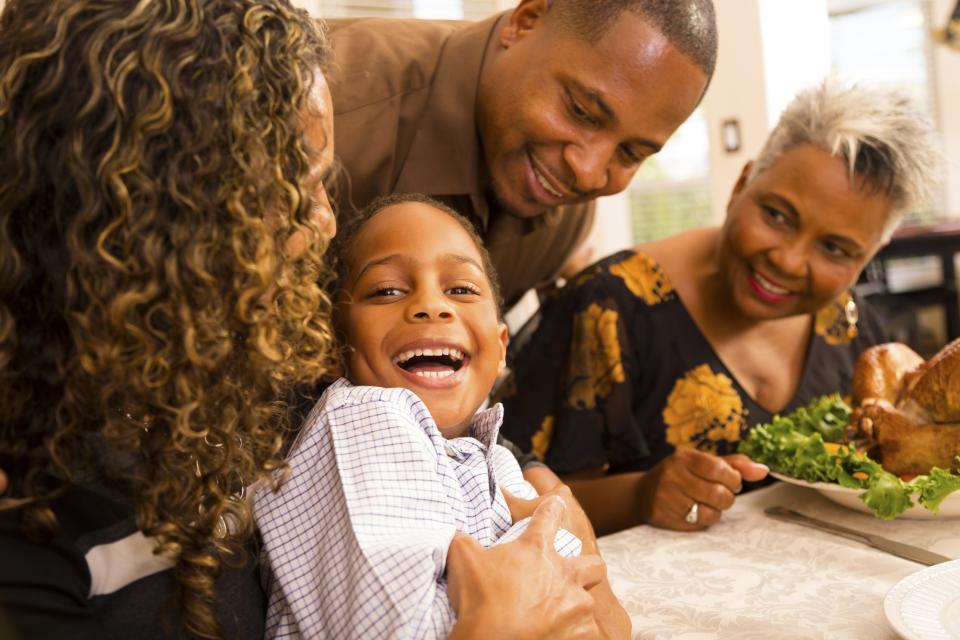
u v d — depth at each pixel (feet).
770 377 4.86
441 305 2.86
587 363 4.74
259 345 2.10
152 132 1.91
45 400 2.02
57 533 2.01
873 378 4.00
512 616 2.10
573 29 3.85
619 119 3.86
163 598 2.15
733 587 2.95
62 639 1.95
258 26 2.09
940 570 2.58
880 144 4.12
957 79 18.12
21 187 1.91
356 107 4.24
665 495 3.62
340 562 2.25
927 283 18.60
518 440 4.74
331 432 2.45
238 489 2.35
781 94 12.20
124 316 1.92
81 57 1.89
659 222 16.66
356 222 3.24
